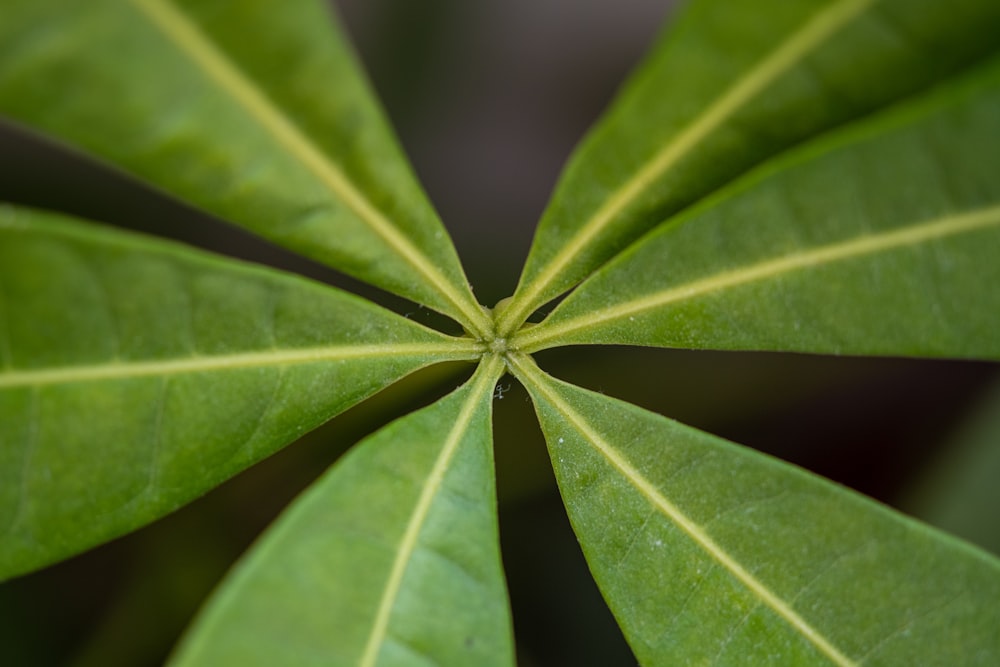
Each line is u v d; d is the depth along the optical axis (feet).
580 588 0.88
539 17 0.89
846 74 0.61
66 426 0.63
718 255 0.64
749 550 0.66
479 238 0.90
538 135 0.93
